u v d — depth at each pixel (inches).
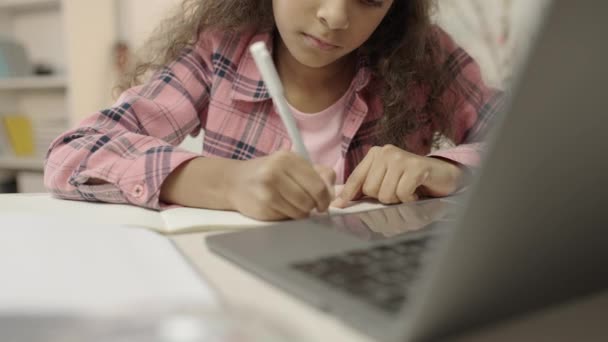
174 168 21.1
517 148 6.4
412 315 7.2
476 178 6.4
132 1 74.9
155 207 20.5
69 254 11.8
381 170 22.8
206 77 33.3
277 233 14.2
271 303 9.6
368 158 23.9
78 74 74.6
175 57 33.5
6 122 80.3
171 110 30.0
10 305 8.7
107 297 9.1
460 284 7.1
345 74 35.2
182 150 22.5
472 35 45.4
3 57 79.0
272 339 6.4
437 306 7.1
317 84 34.4
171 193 21.1
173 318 6.3
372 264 10.8
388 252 11.7
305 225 15.3
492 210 6.7
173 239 15.1
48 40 83.9
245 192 18.6
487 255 7.1
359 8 26.4
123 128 27.0
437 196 23.5
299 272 10.6
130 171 21.4
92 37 75.7
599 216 8.1
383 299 8.8
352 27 26.7
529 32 6.0
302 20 27.0
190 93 32.1
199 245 14.2
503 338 7.7
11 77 79.6
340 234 14.0
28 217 15.2
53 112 83.7
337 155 34.7
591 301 9.2
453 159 25.1
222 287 10.5
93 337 6.4
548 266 8.1
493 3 43.8
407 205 19.4
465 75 35.5
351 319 8.4
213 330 6.2
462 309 7.4
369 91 34.0
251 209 18.3
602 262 9.0
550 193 7.2
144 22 73.8
